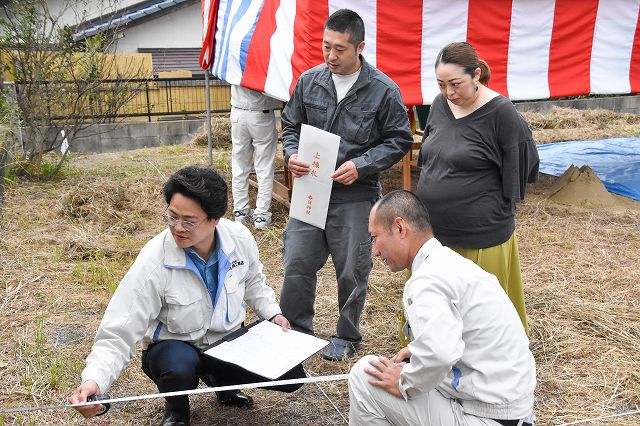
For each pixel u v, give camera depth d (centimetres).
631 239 607
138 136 1168
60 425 321
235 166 638
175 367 283
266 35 576
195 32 1498
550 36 588
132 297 278
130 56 1321
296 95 384
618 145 1005
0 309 446
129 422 326
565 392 362
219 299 296
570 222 653
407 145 368
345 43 347
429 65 567
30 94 806
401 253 251
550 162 906
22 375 365
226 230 301
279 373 273
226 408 341
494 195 344
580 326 435
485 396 236
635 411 340
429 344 224
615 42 604
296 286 380
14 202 695
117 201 695
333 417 337
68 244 571
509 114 334
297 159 369
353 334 397
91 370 262
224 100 1370
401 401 248
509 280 369
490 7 569
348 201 372
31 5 811
